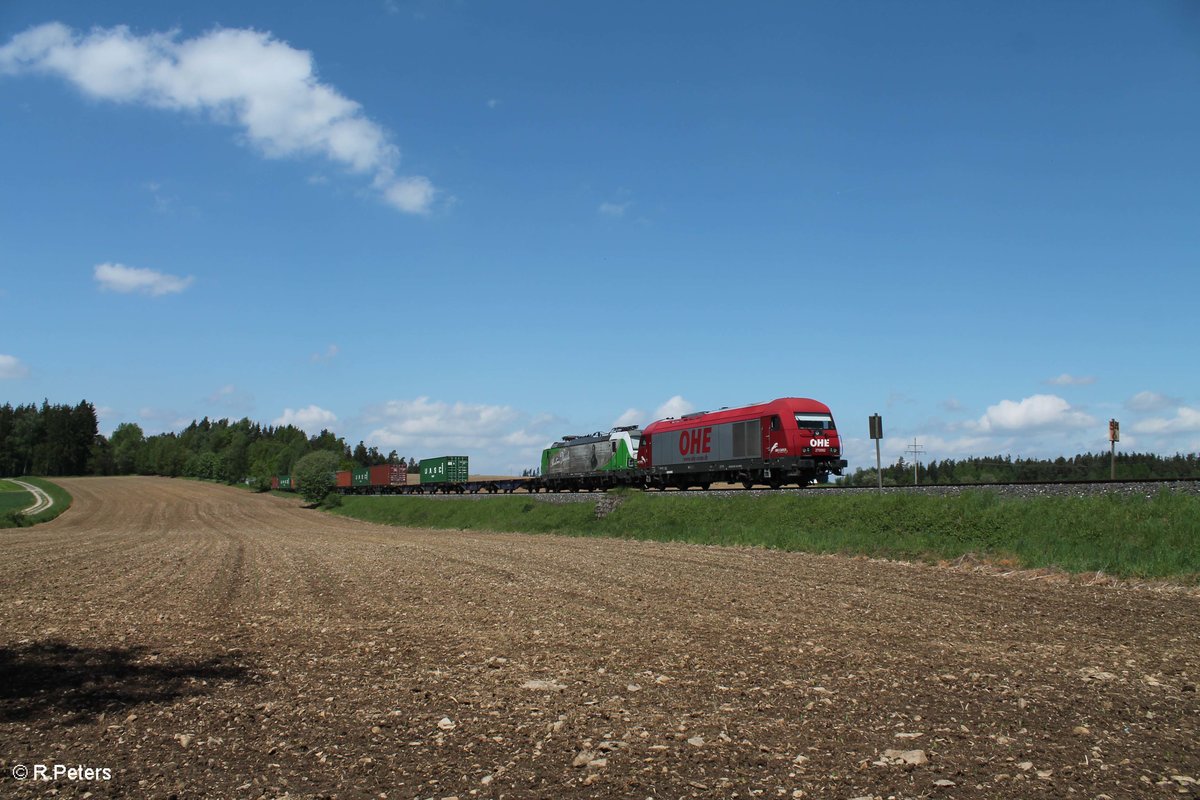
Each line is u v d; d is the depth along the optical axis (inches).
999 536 896.3
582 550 1182.9
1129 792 249.9
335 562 1104.2
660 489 1945.1
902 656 438.3
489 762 284.0
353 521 2977.4
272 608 676.1
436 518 2423.7
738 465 1657.2
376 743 306.2
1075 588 669.9
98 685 400.5
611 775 269.6
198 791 261.6
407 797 254.2
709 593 693.3
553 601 671.8
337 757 291.4
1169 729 309.1
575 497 1884.8
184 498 4370.1
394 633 542.0
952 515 976.3
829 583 739.4
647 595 692.1
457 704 358.6
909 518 1022.4
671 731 314.8
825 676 397.7
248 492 5039.4
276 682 404.5
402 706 356.5
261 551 1355.8
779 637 496.1
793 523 1189.1
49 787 266.5
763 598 657.0
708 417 1781.5
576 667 428.1
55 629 572.7
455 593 740.7
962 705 344.2
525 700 363.9
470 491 3161.9
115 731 325.7
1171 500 826.8
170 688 393.7
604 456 2206.0
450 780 267.6
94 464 7096.5
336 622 594.9
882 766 273.9
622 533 1498.5
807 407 1577.3
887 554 933.2
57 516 3203.7
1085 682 378.9
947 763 276.4
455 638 518.0
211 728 327.9
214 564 1114.7
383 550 1314.0
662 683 389.7
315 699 370.0
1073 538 832.3
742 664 426.0
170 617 629.0
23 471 7091.5
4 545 1640.0
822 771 270.5
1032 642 470.6
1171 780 258.7
